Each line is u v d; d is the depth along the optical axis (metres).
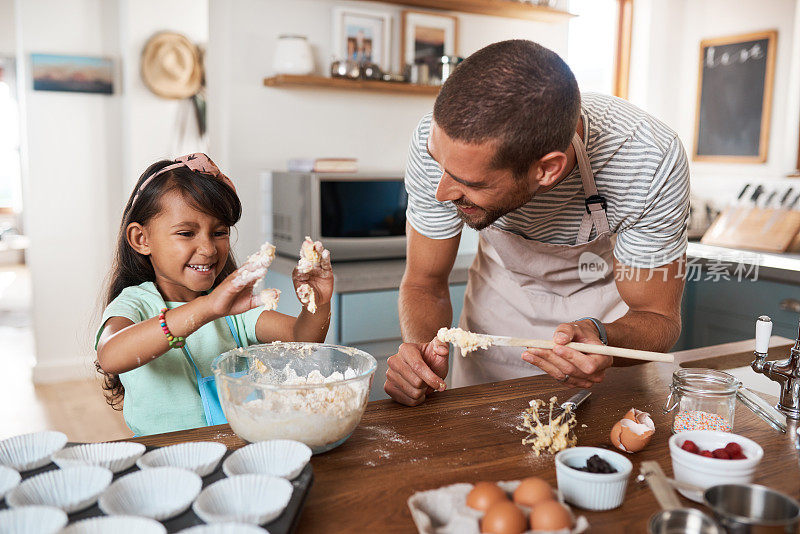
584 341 1.10
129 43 3.54
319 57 3.09
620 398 1.22
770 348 1.62
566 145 1.02
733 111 3.75
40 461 0.84
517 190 1.04
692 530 0.68
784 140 3.49
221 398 0.96
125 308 1.21
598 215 1.38
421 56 3.26
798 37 3.39
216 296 1.02
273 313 1.39
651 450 1.00
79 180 3.63
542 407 1.17
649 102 4.00
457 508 0.75
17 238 7.89
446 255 1.55
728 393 1.02
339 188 2.75
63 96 3.53
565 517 0.69
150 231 1.25
